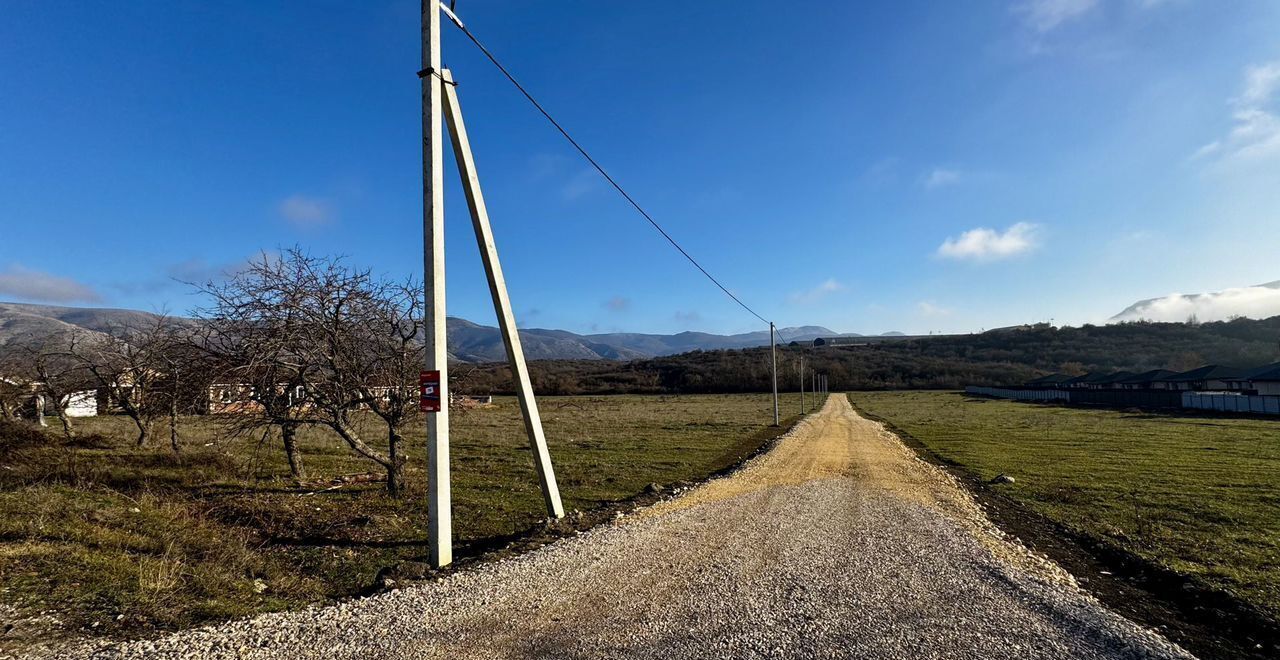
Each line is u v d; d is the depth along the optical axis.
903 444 24.34
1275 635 5.20
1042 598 5.84
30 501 9.09
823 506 10.97
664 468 17.20
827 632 4.95
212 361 11.23
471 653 4.57
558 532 8.96
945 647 4.65
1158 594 6.57
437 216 7.74
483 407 55.72
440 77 8.01
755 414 46.66
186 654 4.53
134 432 23.53
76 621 5.06
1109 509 11.24
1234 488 13.32
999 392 81.31
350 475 14.67
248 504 10.45
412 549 8.22
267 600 5.94
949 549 7.87
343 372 11.23
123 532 7.96
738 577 6.54
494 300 9.48
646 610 5.49
